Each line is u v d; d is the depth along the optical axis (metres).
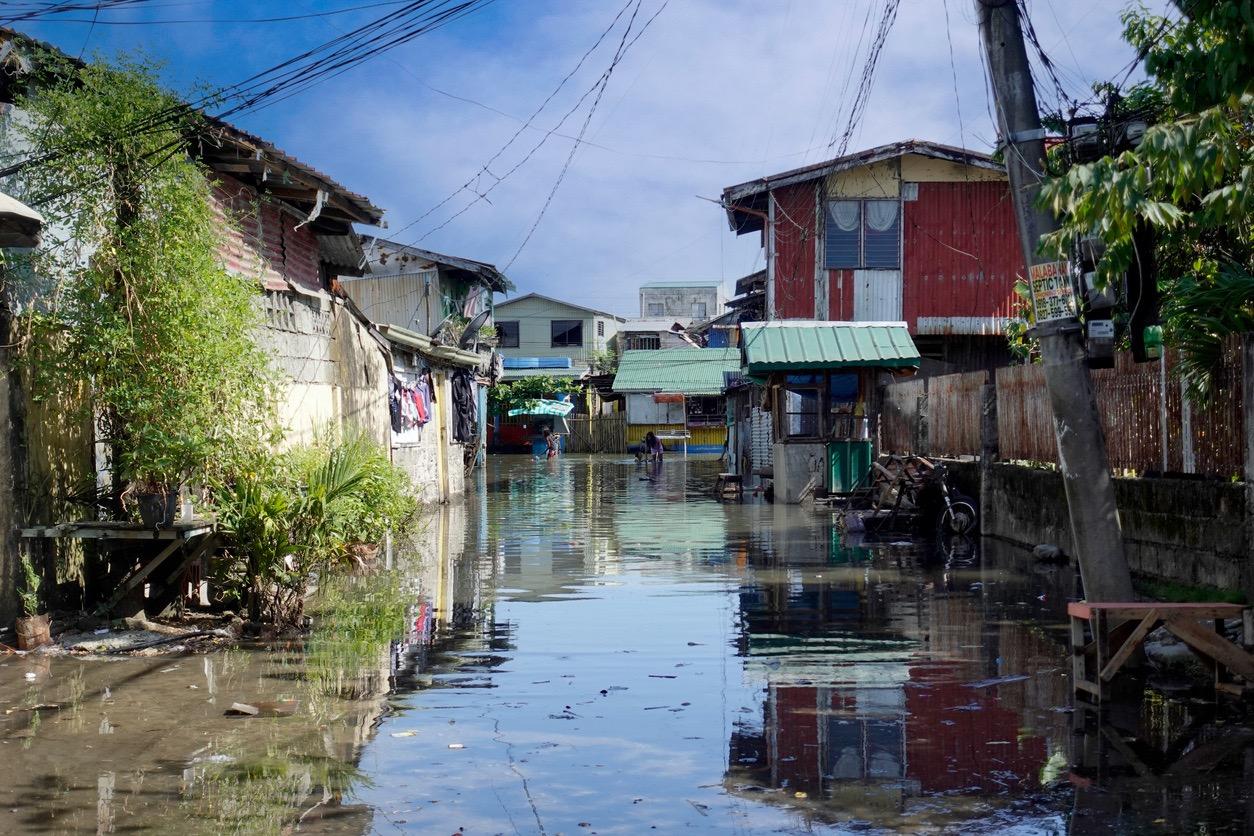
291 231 14.09
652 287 76.12
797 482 21.38
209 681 7.19
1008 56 7.45
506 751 5.68
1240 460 8.91
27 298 8.55
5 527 8.40
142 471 8.48
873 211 24.55
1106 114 8.18
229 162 11.10
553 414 49.09
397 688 6.98
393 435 18.95
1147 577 10.41
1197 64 6.50
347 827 4.66
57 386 8.54
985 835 4.50
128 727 6.12
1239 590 8.80
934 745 5.73
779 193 24.77
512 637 8.55
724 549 14.07
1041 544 13.27
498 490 26.23
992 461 15.33
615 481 29.55
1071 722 6.11
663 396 48.16
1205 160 5.85
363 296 29.31
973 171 24.39
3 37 8.56
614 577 11.65
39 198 8.54
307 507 9.06
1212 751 5.54
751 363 20.25
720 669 7.44
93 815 4.80
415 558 13.36
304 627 9.02
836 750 5.66
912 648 8.05
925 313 24.48
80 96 8.71
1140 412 10.74
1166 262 10.80
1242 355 8.62
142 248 8.48
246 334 9.82
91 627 8.66
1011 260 24.45
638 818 4.75
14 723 6.21
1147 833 4.48
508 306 58.78
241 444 9.01
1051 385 7.46
